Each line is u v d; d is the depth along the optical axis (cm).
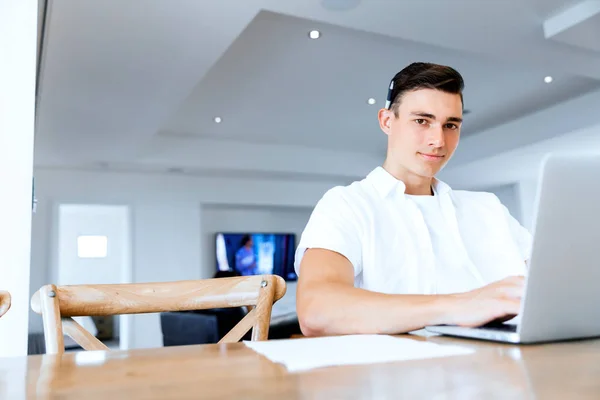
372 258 110
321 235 104
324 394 36
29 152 172
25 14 179
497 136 646
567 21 290
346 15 285
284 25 364
